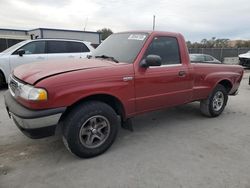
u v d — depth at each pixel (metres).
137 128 4.58
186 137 4.19
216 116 5.41
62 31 21.66
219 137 4.23
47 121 2.89
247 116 5.57
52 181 2.81
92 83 3.14
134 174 2.98
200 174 3.01
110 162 3.26
